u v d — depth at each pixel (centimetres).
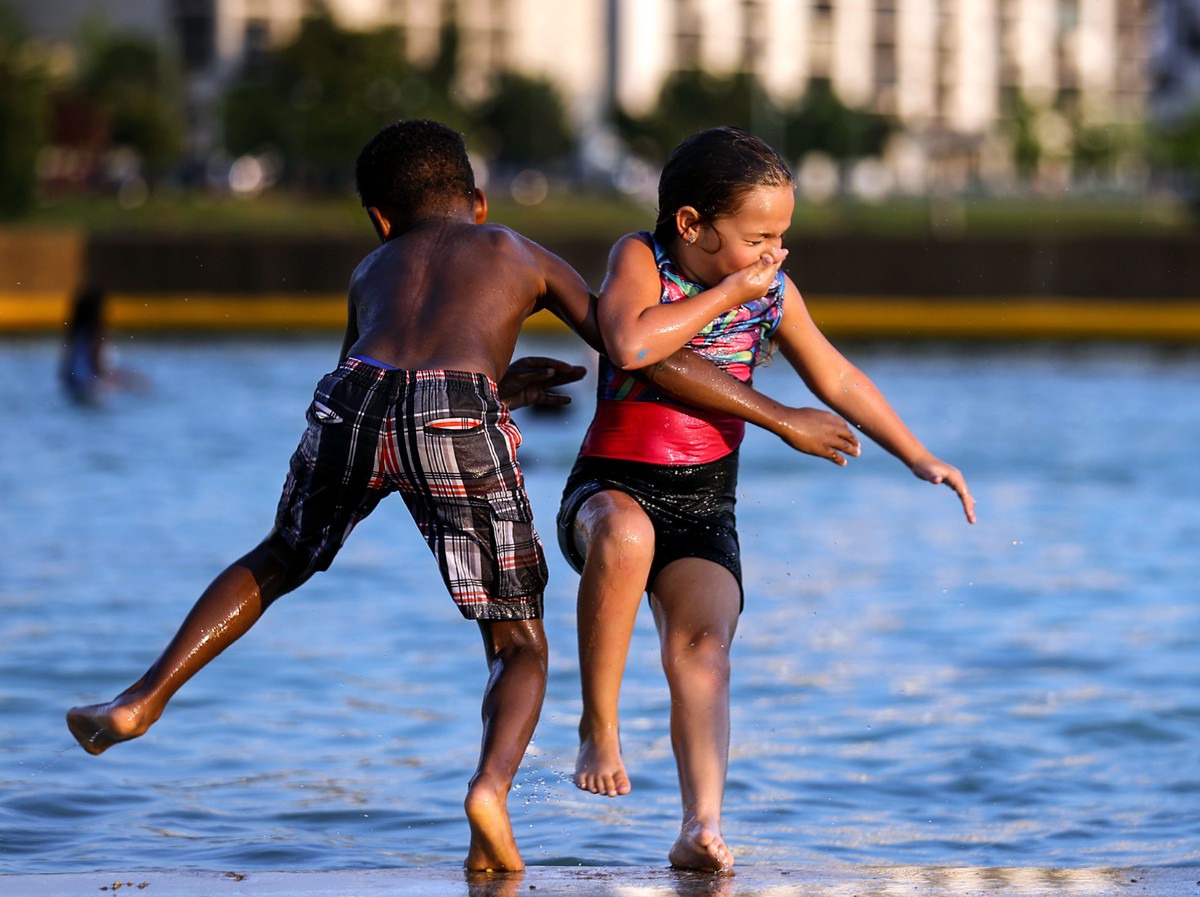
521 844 1593
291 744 2008
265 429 6022
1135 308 10700
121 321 10850
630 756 1948
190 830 1636
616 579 1368
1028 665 2502
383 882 1244
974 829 1662
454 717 2153
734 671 2456
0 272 11175
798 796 1789
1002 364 9019
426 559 3472
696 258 1426
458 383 1301
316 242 11544
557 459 5262
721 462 1464
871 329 10519
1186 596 3105
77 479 4738
